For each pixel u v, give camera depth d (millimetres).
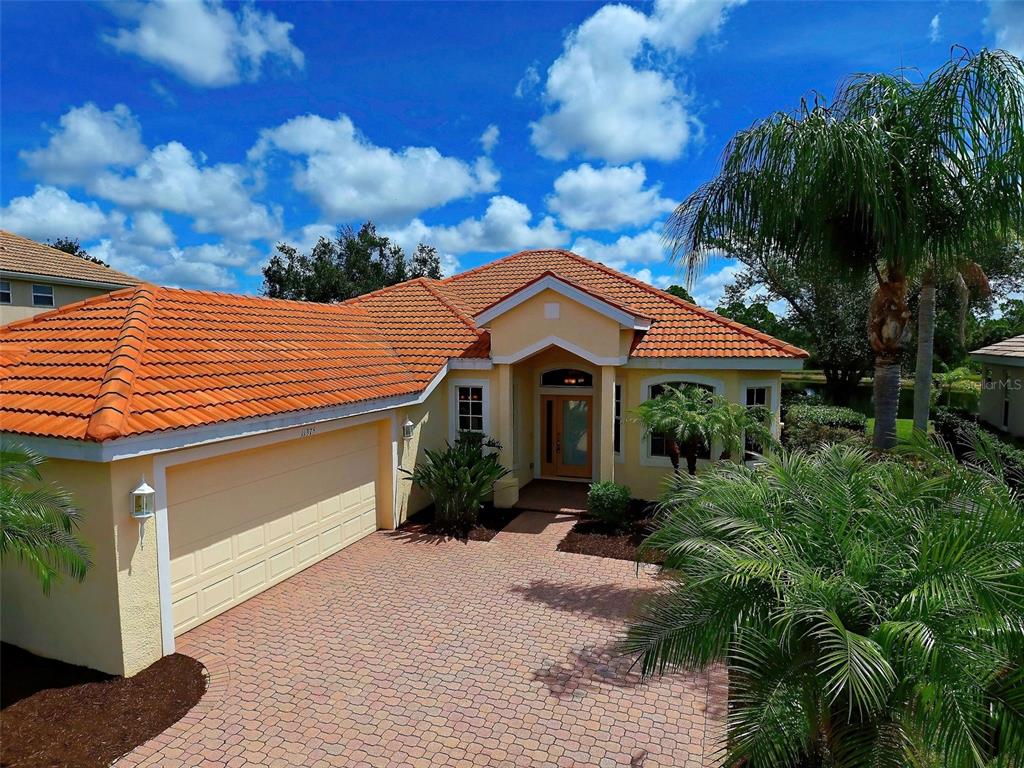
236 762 6469
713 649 5352
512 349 16203
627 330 15938
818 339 35000
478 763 6496
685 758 6590
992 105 10141
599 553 13156
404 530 14625
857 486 6469
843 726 4891
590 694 7812
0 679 7926
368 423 14078
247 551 10578
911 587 5086
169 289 13273
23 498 6887
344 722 7191
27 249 28469
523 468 18797
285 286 44719
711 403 14742
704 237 12406
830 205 10945
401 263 48500
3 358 10469
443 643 9133
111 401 8180
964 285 19109
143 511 8133
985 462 7230
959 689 4316
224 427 9281
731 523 5996
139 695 7664
